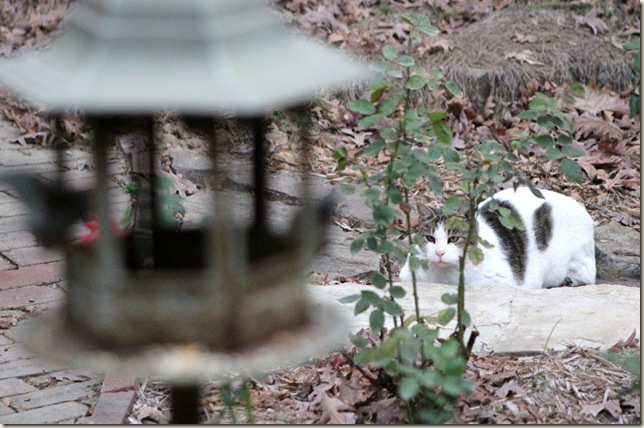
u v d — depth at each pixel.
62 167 3.88
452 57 13.20
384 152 11.35
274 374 6.16
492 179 5.40
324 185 10.11
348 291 7.26
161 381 6.17
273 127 10.59
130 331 3.27
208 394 5.88
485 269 8.45
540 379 5.88
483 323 6.71
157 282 3.27
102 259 3.28
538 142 5.25
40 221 3.57
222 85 3.02
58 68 3.21
